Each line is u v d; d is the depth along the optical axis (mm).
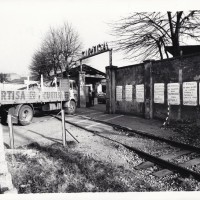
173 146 6977
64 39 27672
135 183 4551
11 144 6723
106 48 17141
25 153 6098
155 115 12312
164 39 14383
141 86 13273
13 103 10633
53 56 28328
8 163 5281
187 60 10219
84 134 8859
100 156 6203
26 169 5023
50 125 11078
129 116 13930
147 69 12539
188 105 10242
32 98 11844
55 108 14508
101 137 8273
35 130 9883
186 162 5574
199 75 9656
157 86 12055
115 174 4914
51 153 6246
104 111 17547
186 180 4539
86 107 21938
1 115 11539
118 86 15398
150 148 6832
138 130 9180
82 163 5445
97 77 28656
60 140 7969
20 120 10984
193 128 9250
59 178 4676
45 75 32125
